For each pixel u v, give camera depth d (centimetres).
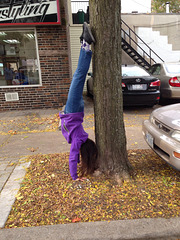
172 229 202
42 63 757
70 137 265
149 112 710
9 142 465
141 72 715
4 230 206
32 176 303
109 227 206
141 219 215
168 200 243
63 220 217
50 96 785
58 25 730
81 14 1305
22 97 776
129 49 1419
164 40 1431
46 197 253
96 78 262
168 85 714
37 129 551
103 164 291
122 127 284
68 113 257
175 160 246
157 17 1398
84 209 232
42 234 200
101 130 279
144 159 352
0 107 776
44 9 690
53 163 345
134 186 271
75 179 282
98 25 240
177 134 253
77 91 241
